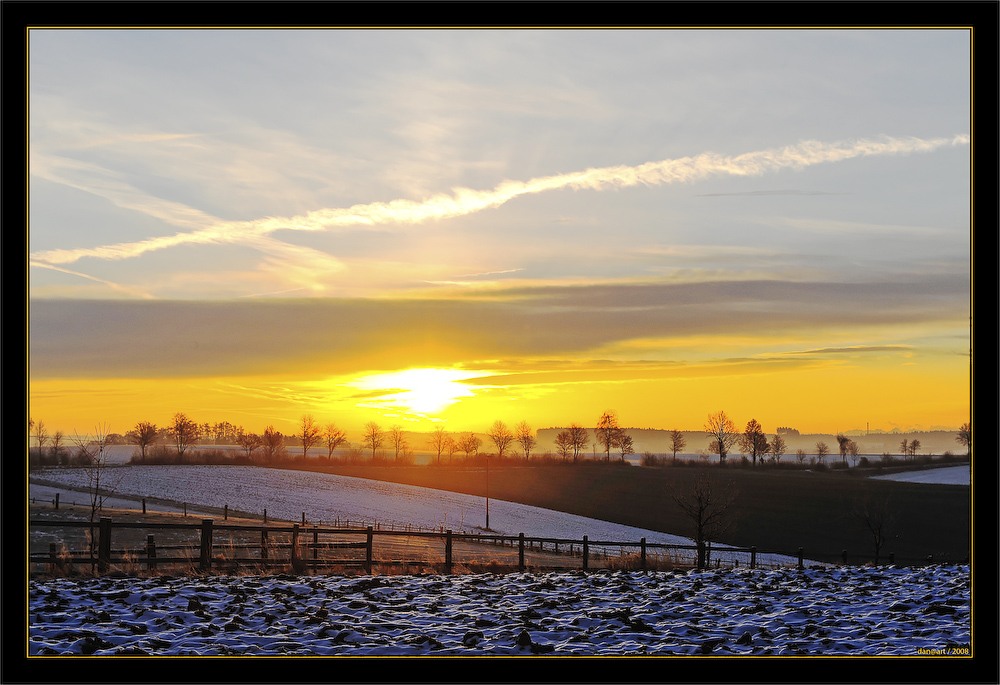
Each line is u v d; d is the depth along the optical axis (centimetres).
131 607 1205
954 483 8281
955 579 1691
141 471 9100
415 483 9475
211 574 1677
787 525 5941
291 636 1048
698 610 1304
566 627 1149
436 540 3838
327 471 10650
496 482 9500
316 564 1828
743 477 8400
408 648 992
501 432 18225
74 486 7175
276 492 7969
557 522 6638
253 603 1278
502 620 1191
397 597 1418
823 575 1936
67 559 1647
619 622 1189
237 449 16700
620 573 2041
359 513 6750
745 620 1216
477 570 2036
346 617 1190
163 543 3016
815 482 7812
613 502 7619
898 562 2755
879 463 11044
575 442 17962
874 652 987
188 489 7806
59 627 1050
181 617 1139
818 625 1159
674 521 6550
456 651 980
